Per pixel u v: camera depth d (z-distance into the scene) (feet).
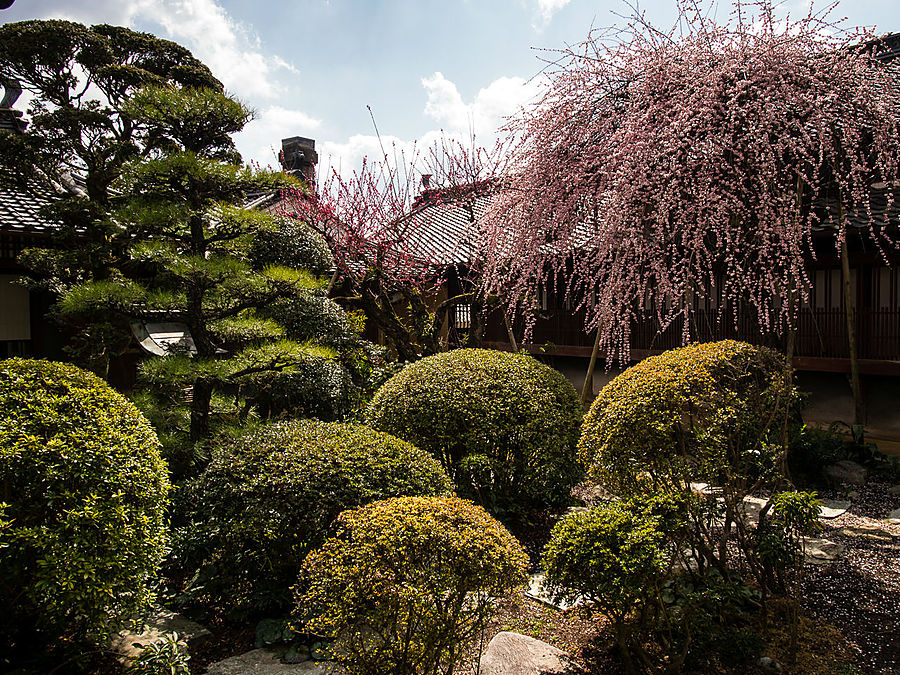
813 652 9.45
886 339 24.91
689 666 9.15
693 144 12.57
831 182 14.73
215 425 20.49
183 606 11.89
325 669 9.37
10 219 26.61
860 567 12.34
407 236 29.78
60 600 8.66
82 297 17.94
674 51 13.79
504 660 9.30
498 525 8.46
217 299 20.56
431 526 7.89
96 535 8.90
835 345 26.27
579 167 14.49
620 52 14.79
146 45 30.63
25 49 23.93
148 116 19.33
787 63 12.84
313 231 28.22
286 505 10.95
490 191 26.16
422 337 26.53
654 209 13.64
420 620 7.53
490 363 16.80
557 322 35.45
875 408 26.78
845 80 12.82
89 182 23.15
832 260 26.04
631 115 13.43
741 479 11.14
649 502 9.84
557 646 10.07
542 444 15.53
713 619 10.22
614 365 33.86
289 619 10.93
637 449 10.97
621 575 8.41
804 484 18.61
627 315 14.52
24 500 8.86
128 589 9.61
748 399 11.16
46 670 9.36
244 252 24.80
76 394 10.25
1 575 8.74
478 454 15.21
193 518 13.42
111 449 9.55
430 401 15.67
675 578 11.13
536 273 16.78
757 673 8.96
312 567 8.20
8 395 9.74
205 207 19.88
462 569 7.59
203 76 31.91
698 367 11.12
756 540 10.20
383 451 12.24
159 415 19.45
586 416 12.68
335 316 24.93
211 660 10.08
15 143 23.52
